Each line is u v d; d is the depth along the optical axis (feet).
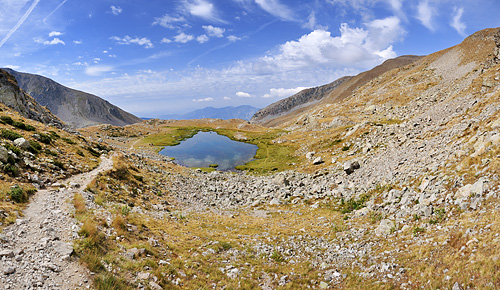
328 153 257.75
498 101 107.04
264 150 372.99
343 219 96.37
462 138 96.37
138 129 622.54
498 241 41.83
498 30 632.38
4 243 41.01
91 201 76.54
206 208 130.11
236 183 197.47
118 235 60.39
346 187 134.31
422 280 44.24
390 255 57.77
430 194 74.95
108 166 127.44
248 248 74.95
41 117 241.35
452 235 51.39
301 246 78.13
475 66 510.99
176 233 78.59
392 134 219.00
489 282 36.04
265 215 120.06
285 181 177.78
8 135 98.58
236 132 631.97
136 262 51.34
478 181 62.54
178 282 50.70
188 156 365.20
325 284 54.90
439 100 383.86
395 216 78.79
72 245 47.09
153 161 224.74
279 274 60.95
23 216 52.90
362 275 54.29
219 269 60.29
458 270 41.45
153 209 103.50
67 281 38.29
